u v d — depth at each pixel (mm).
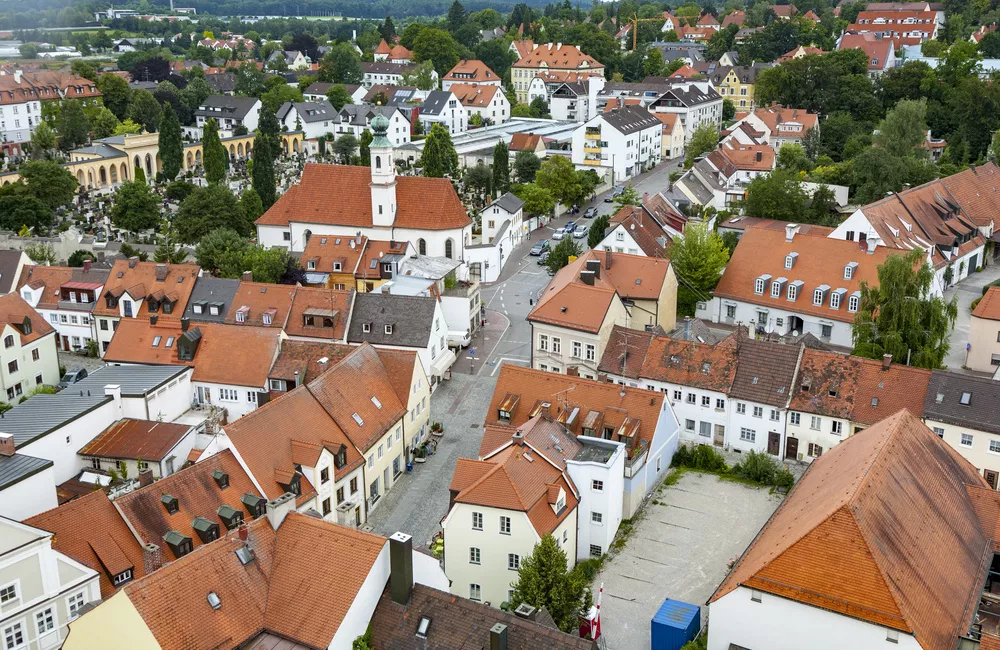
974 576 65438
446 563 74875
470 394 112562
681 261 131125
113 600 55438
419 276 134750
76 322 126062
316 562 60531
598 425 87125
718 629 64438
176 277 123500
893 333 104438
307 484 77750
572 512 76938
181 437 87125
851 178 182125
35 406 88062
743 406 97188
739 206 178500
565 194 194375
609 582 76438
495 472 73062
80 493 80750
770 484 90688
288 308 117250
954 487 73062
